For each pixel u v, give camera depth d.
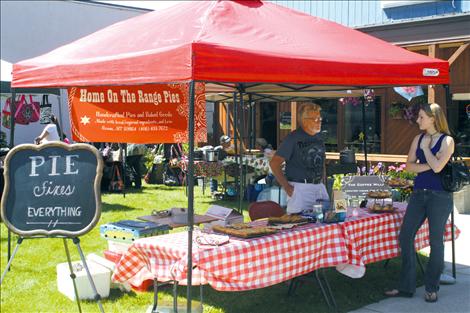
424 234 5.72
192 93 3.96
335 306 4.94
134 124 7.72
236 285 4.12
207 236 4.36
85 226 4.10
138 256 4.50
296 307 5.10
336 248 4.81
